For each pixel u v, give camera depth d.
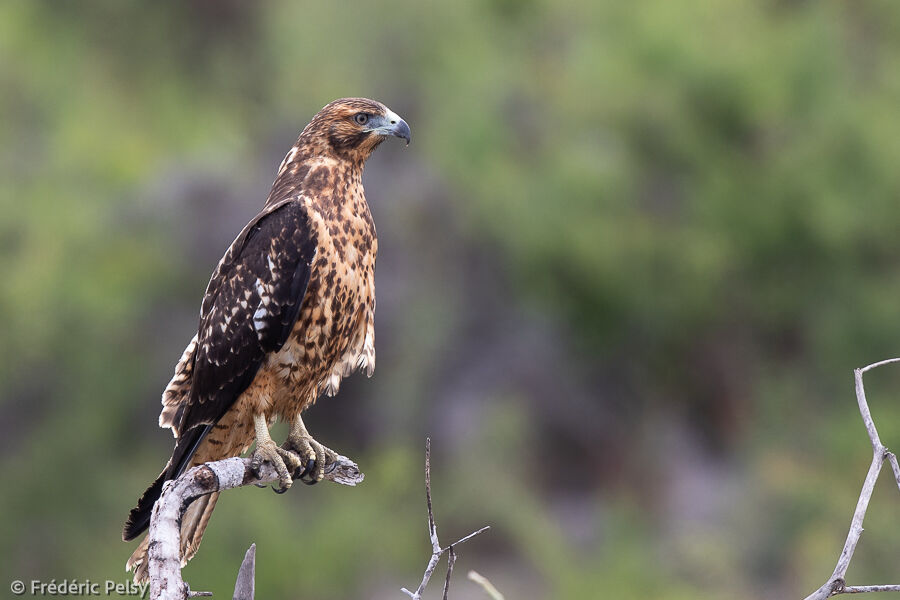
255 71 24.44
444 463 15.30
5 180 18.45
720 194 17.41
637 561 14.64
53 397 15.62
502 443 15.29
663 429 16.81
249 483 5.23
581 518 15.62
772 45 17.78
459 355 16.22
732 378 17.47
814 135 17.58
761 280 17.73
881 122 17.77
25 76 22.81
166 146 22.30
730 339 17.67
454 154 17.36
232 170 17.33
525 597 13.98
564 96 18.16
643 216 17.36
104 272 16.17
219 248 16.19
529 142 18.08
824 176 17.34
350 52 21.19
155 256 16.19
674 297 16.91
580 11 19.62
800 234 17.42
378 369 15.94
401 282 16.52
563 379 16.41
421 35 20.81
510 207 16.78
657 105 17.61
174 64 25.12
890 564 14.65
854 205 17.27
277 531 13.54
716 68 17.30
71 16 24.84
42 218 17.03
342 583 13.64
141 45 25.14
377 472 14.62
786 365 17.84
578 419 16.23
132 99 24.02
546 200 16.73
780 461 16.59
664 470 16.36
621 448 16.42
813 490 15.58
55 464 14.87
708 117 17.61
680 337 17.30
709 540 15.15
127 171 20.02
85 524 14.64
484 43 19.80
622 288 16.67
